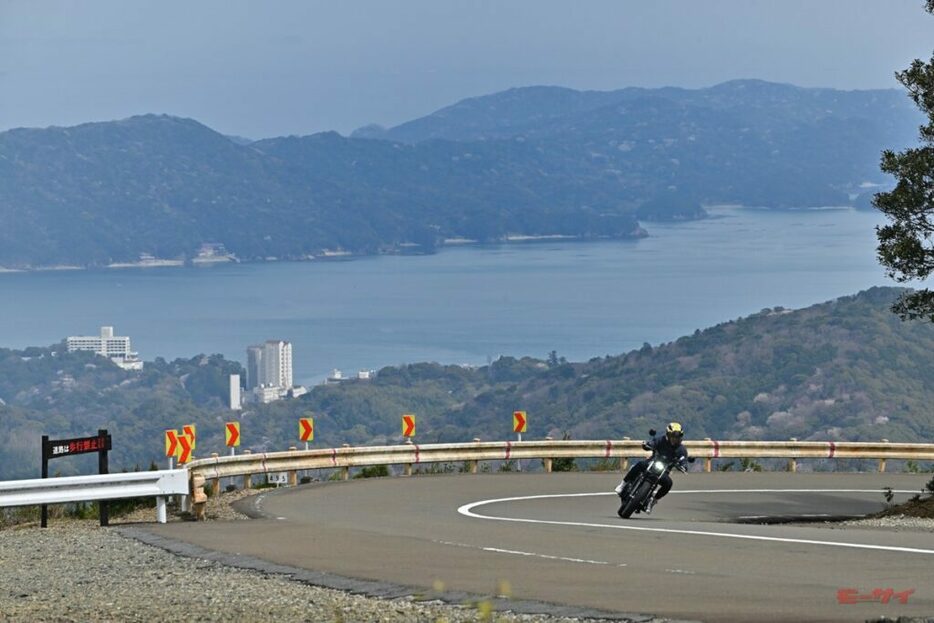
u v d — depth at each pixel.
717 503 46.66
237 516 40.97
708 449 62.81
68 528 37.53
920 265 45.12
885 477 58.22
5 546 32.88
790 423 183.38
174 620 20.84
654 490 37.41
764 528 32.19
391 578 23.86
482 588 22.12
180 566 27.61
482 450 60.53
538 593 21.28
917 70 45.03
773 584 21.27
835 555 25.00
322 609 21.06
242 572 26.11
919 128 45.28
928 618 17.67
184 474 37.88
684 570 23.42
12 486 34.88
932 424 174.00
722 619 18.16
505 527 33.59
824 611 18.55
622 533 30.75
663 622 18.20
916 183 44.84
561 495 47.69
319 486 51.84
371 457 57.84
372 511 40.88
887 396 182.00
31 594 24.84
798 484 54.56
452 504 43.75
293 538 31.47
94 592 24.67
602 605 19.88
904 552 25.27
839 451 63.16
